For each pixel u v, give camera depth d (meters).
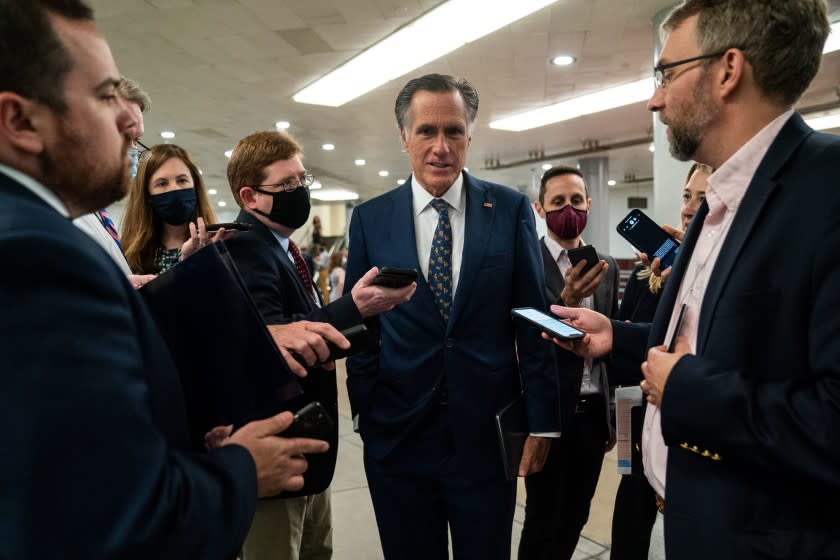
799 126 0.89
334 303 1.27
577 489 2.00
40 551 0.48
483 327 1.46
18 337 0.50
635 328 1.29
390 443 1.48
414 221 1.55
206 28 5.46
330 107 8.40
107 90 0.69
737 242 0.86
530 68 6.61
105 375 0.53
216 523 0.60
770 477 0.81
